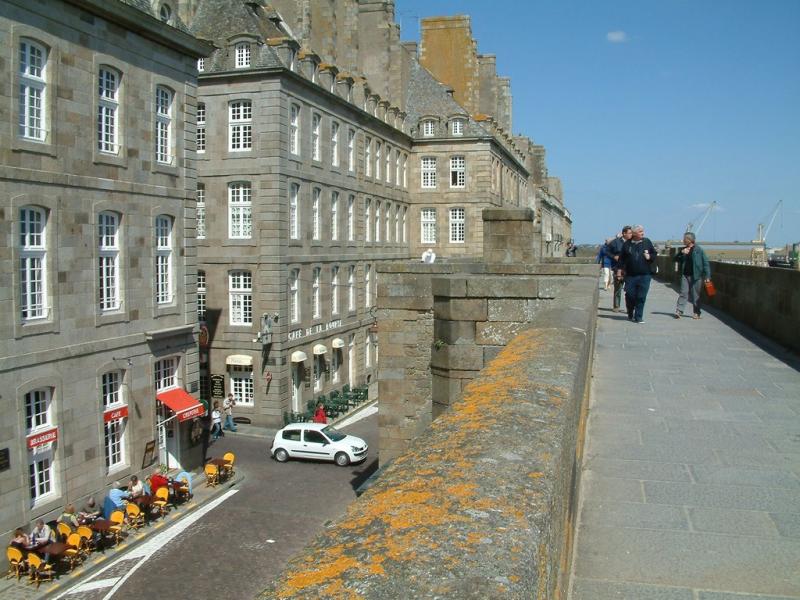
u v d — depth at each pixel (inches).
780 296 633.6
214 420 1525.6
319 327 1828.2
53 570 823.1
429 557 76.6
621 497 273.9
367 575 72.6
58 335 896.3
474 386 176.1
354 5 2207.2
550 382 177.3
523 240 732.7
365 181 2164.1
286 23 2062.0
